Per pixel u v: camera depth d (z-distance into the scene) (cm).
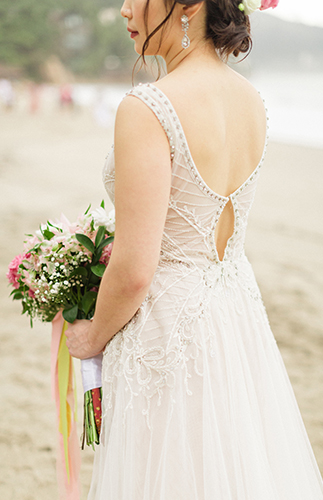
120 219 100
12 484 216
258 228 624
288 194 823
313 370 307
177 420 108
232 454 110
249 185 117
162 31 108
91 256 139
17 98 3183
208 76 107
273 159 1184
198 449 109
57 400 156
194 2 101
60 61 6719
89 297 136
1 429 250
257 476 111
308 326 364
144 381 111
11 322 366
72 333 133
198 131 102
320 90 4172
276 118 2344
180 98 101
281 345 338
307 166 1095
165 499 107
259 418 120
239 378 116
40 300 142
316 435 246
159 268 115
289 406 134
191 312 112
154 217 99
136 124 97
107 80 6844
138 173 97
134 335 114
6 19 6044
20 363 311
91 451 239
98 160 1112
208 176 106
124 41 6550
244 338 123
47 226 140
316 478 135
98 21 6788
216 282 118
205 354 111
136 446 110
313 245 563
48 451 237
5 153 1122
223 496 107
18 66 6131
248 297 126
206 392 109
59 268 135
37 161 1056
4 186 792
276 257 519
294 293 424
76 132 1641
